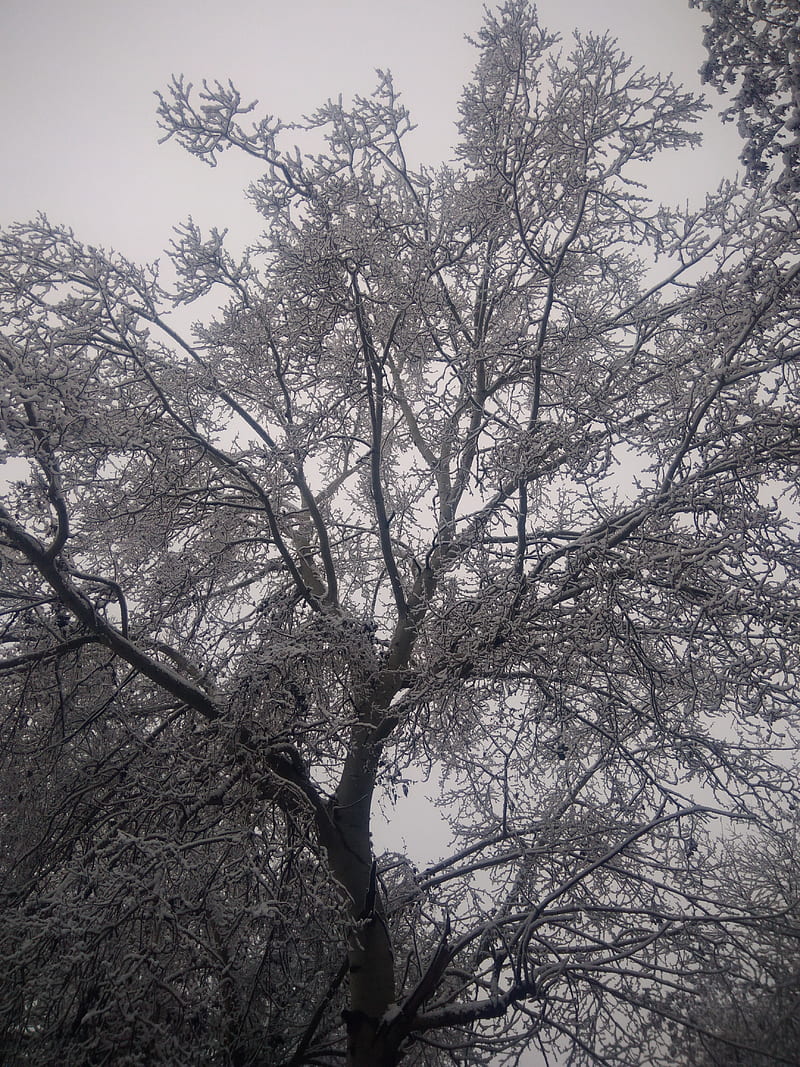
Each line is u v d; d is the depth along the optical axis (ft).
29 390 17.90
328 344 27.25
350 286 22.75
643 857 23.81
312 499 25.25
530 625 21.17
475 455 26.22
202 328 26.02
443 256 25.72
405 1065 22.54
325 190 22.45
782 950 20.16
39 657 21.63
